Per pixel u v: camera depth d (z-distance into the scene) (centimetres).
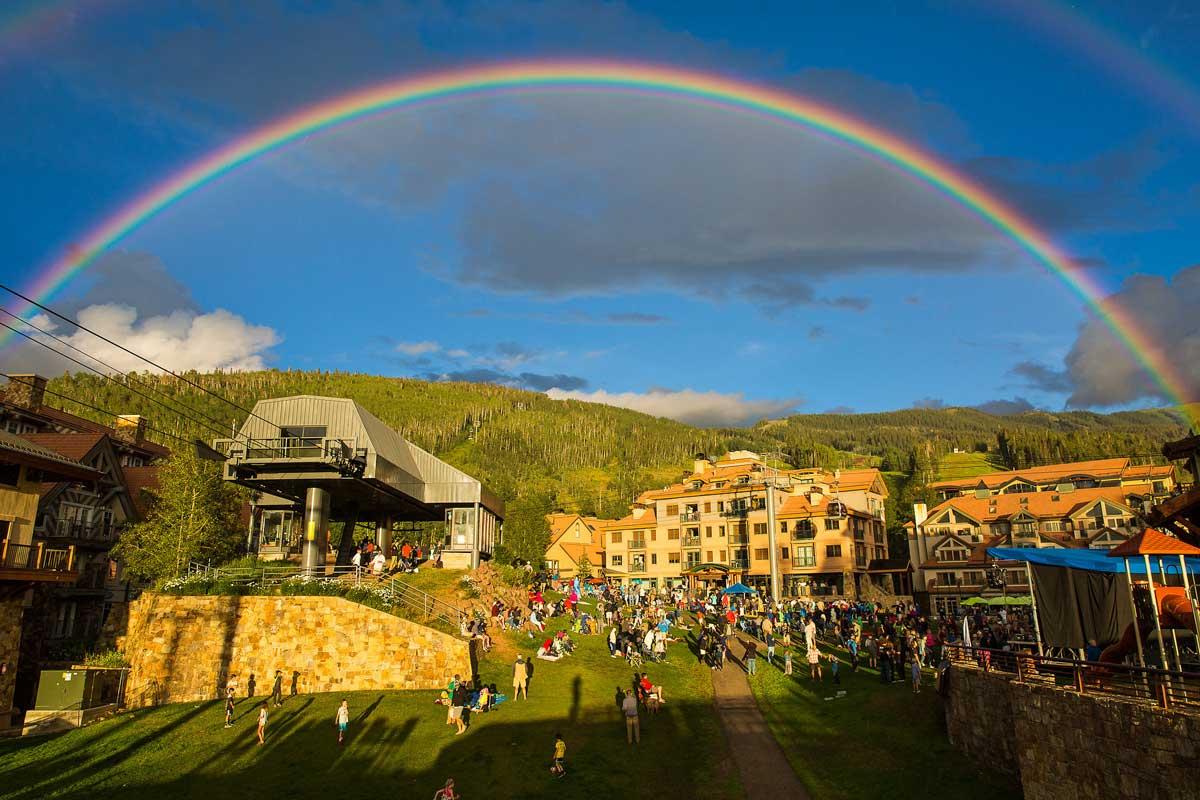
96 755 3073
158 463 5109
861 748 3008
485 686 3666
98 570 5281
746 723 3462
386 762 2977
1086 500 9062
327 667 3894
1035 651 3033
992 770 2583
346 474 4528
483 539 5938
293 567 4619
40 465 3809
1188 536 2745
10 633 3662
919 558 9869
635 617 5672
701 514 10875
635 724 3241
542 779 2838
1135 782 1745
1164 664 2098
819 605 6191
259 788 2773
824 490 10656
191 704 3762
